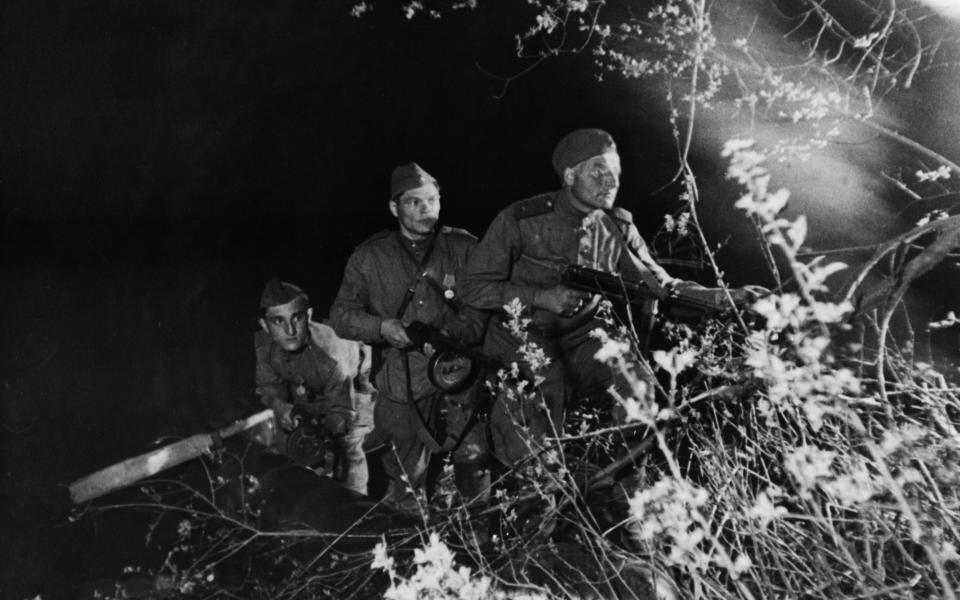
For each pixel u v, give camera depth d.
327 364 5.03
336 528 3.65
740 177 1.44
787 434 2.48
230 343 9.09
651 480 3.17
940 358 3.37
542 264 4.32
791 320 1.50
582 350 4.27
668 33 2.76
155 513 4.27
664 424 2.80
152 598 3.75
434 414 4.80
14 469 5.51
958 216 1.94
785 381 1.64
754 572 2.16
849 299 2.03
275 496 4.01
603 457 3.92
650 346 3.90
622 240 4.32
